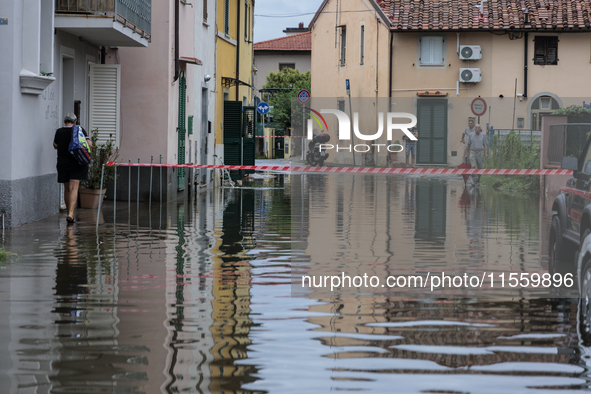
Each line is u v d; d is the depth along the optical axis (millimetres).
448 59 65938
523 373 8781
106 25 26328
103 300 12500
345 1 75500
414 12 66250
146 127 33438
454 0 67125
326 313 11742
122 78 33469
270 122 99938
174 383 8352
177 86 35469
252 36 63469
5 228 21688
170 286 13797
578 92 65875
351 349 9719
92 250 18156
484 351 9664
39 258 16812
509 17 65500
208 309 11938
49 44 24391
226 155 48750
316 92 83562
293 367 8945
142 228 22922
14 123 21609
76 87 29203
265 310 11914
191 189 36812
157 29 33438
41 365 8945
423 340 10172
